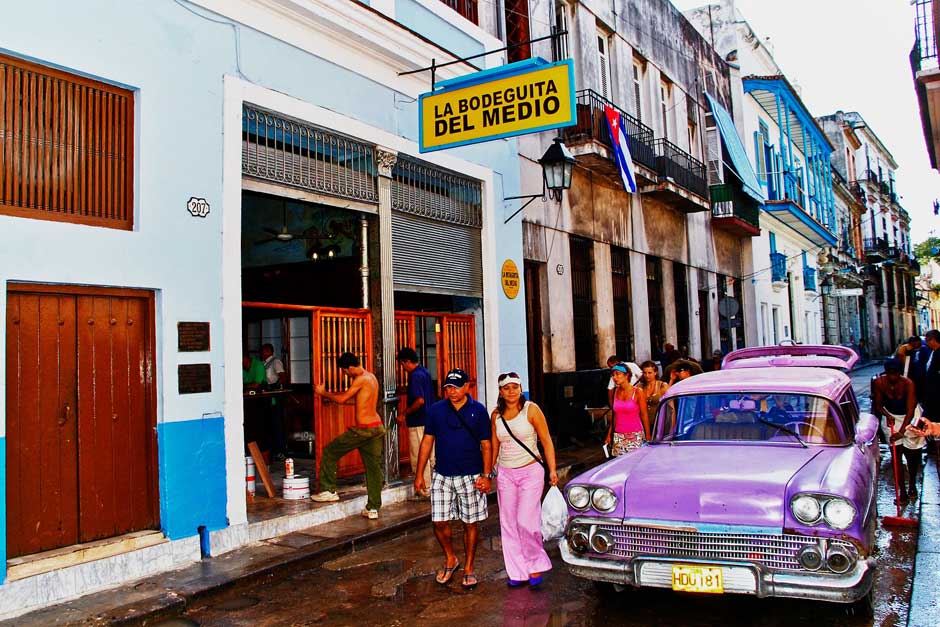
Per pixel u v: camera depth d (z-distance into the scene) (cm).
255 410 1015
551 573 598
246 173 712
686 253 1928
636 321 1608
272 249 1102
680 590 458
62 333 557
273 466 971
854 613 488
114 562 558
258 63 719
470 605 528
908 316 5969
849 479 468
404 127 914
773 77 2444
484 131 805
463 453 567
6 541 513
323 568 632
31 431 534
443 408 576
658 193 1653
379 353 858
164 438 607
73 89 574
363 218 870
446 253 999
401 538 726
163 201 620
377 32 845
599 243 1474
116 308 595
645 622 486
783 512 448
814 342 3212
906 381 797
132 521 593
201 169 654
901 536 675
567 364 1315
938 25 1034
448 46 1027
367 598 552
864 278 4350
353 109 833
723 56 2481
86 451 566
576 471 1072
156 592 542
